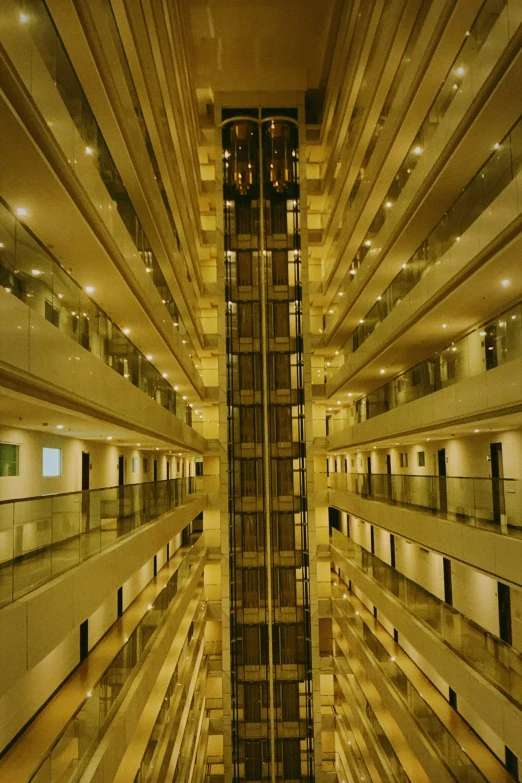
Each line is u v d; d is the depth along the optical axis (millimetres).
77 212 9516
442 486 13859
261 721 25703
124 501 12664
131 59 12781
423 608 14953
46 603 7598
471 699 11469
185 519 21312
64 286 9773
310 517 26859
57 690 11805
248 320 27609
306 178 27547
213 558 28188
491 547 10867
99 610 15062
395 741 16719
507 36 9336
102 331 12133
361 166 21172
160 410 16750
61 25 8625
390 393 19469
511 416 11117
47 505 8180
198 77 26438
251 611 26516
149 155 15781
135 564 12906
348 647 23969
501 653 10547
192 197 24000
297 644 26344
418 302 14750
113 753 10031
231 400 27406
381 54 16703
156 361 21062
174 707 16859
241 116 27219
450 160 12391
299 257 27500
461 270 11961
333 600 27266
